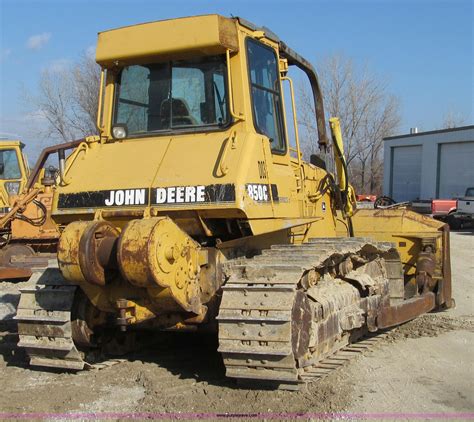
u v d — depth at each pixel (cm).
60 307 601
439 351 720
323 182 787
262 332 515
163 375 611
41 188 1338
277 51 691
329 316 605
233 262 587
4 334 813
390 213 960
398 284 820
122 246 514
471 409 524
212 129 618
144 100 652
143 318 571
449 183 4028
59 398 552
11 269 1208
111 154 636
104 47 652
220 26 598
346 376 611
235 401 530
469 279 1326
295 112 707
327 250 605
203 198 556
